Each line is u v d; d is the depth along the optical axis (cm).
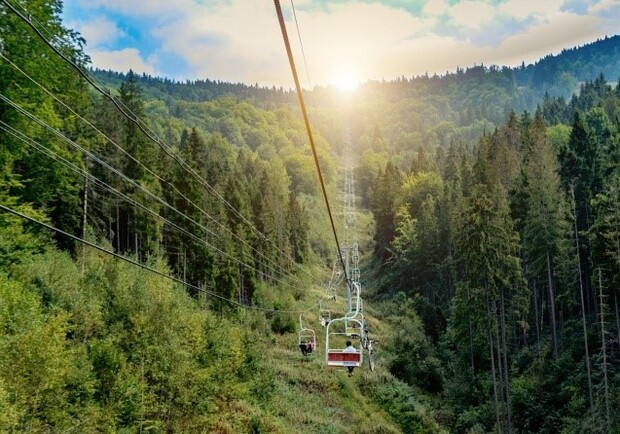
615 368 4428
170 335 2789
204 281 5528
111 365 2328
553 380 4816
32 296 2127
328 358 2381
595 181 5806
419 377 5903
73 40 2486
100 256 3641
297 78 671
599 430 3922
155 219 5181
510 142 9219
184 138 11944
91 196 4512
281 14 527
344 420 4400
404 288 8956
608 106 11038
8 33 2275
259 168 12938
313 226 12675
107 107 5309
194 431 2861
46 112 2533
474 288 5072
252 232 7162
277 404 4112
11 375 1736
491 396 5153
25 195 2811
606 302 4753
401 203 10581
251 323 5891
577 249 5031
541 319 5881
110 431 2131
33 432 1714
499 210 5669
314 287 9169
